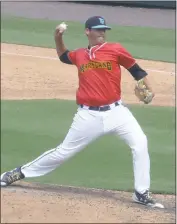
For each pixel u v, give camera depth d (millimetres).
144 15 83000
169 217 23719
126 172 31062
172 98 47344
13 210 22406
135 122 25578
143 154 25375
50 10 82812
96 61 24406
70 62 25781
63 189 27516
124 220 22359
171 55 62438
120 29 73812
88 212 22953
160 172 31391
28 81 50812
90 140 25516
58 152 25781
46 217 21969
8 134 35406
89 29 24531
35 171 26328
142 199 25641
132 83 51281
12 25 72750
